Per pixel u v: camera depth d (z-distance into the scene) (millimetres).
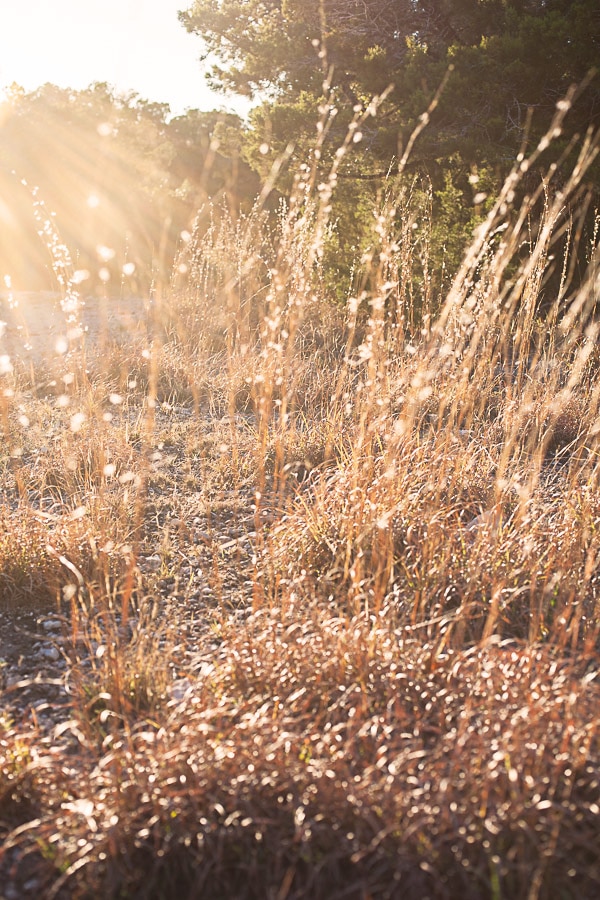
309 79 11266
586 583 3225
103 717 2463
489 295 3809
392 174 9961
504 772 2174
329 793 2123
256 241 8055
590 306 4445
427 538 3473
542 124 9195
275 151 11234
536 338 5707
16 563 3689
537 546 3516
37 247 13781
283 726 2441
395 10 11281
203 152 16250
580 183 8445
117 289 11336
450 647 2979
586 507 3820
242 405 6469
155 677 2832
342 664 2736
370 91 10445
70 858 2088
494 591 3029
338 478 4266
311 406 5793
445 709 2541
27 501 4016
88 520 4004
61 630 3334
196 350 7371
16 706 2838
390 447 3600
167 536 4066
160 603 3539
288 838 2094
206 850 2074
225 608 3490
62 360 6941
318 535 3768
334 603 3162
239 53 12508
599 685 2555
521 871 1926
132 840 2105
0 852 2070
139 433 5754
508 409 4715
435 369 3953
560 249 8633
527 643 2783
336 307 9109
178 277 7434
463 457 4383
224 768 2234
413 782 2158
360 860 2023
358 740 2420
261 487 3617
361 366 6039
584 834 2002
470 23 10852
